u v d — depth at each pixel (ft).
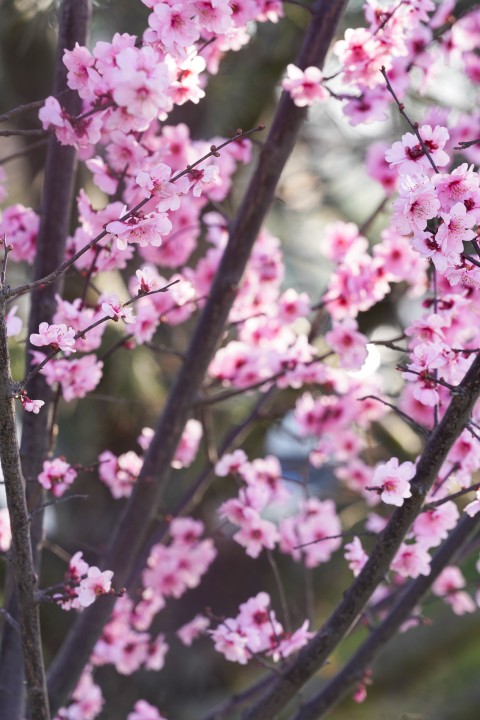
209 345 7.24
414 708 15.79
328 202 17.02
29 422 6.70
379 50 6.50
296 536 8.66
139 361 13.61
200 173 4.76
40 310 6.74
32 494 6.57
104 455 7.61
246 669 17.39
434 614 16.87
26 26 13.20
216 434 14.73
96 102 5.42
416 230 4.56
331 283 7.76
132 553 7.20
